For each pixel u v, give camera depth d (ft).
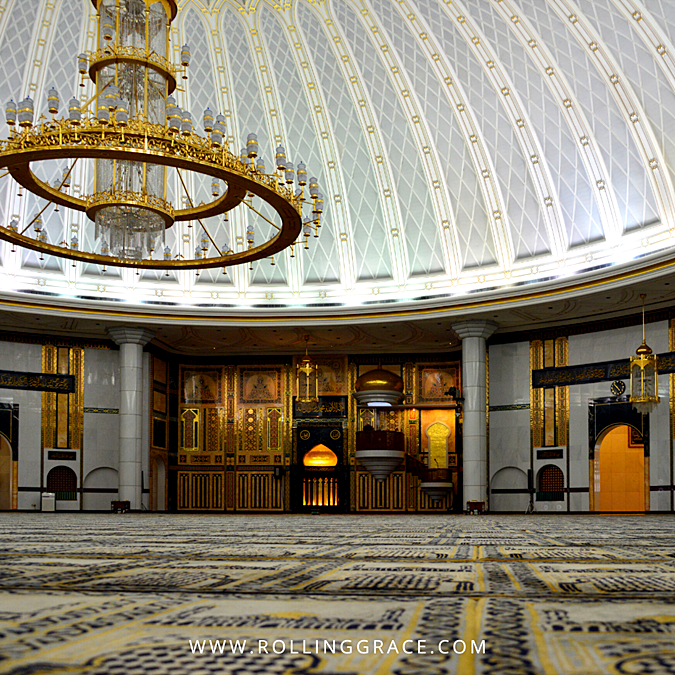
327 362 85.30
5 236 41.63
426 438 82.69
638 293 63.00
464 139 68.85
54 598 5.98
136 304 71.87
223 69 72.02
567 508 70.28
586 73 61.46
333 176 73.82
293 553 12.90
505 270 69.67
